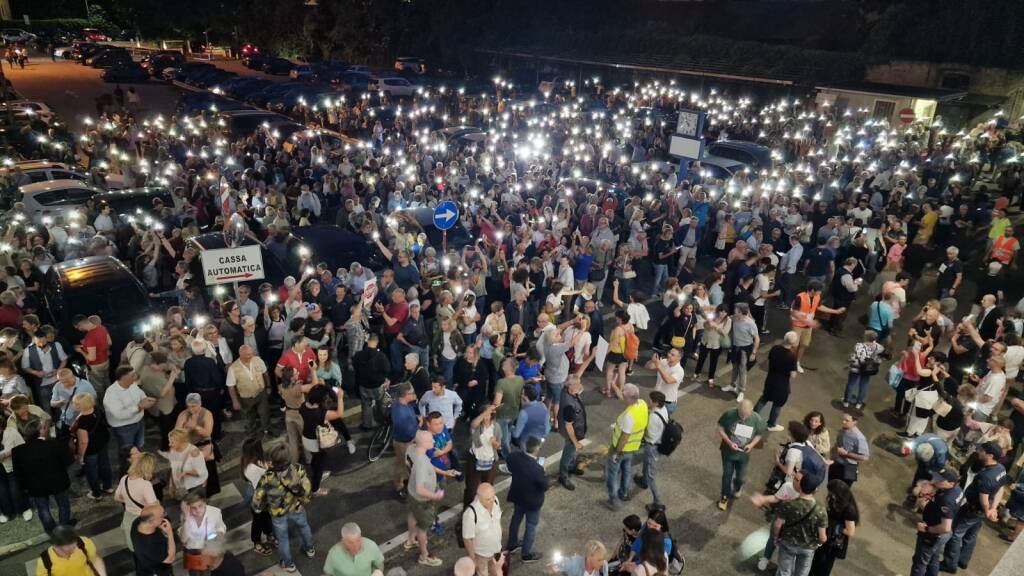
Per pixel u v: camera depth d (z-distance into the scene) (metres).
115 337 11.21
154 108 38.91
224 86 41.47
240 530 8.47
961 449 9.42
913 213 17.03
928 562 7.63
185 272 12.34
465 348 10.92
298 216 16.64
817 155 24.20
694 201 17.28
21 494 8.49
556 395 10.59
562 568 6.54
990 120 31.14
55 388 8.64
